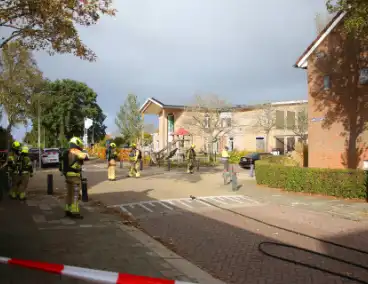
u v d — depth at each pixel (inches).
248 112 1630.2
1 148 992.9
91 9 349.4
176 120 1644.9
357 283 189.3
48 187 512.7
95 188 593.3
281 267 214.5
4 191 502.0
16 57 898.1
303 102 1497.3
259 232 300.0
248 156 1079.0
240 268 213.3
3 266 199.2
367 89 580.7
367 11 384.2
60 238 264.5
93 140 2224.4
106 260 214.7
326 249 251.6
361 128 589.3
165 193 534.0
